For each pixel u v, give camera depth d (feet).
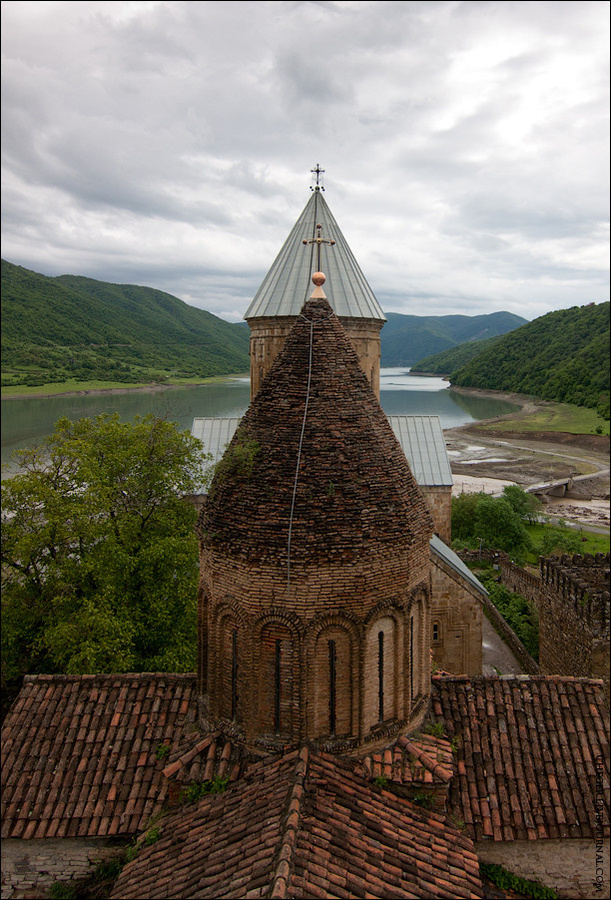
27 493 86.17
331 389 42.32
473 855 35.68
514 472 321.73
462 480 301.84
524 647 106.73
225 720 42.80
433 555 81.41
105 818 40.65
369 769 39.17
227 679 42.65
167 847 35.60
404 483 42.93
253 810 35.19
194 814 37.42
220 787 38.91
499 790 41.96
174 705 47.70
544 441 415.85
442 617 82.74
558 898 40.88
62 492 91.40
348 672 40.32
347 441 41.14
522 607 127.95
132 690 49.08
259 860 30.37
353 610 39.24
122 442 97.91
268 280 97.66
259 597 39.47
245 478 41.52
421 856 33.88
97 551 85.35
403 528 40.91
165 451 97.25
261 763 39.34
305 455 40.29
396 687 42.34
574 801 41.60
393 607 41.06
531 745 44.86
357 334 94.07
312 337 43.60
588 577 89.97
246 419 44.57
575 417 474.90
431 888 31.60
